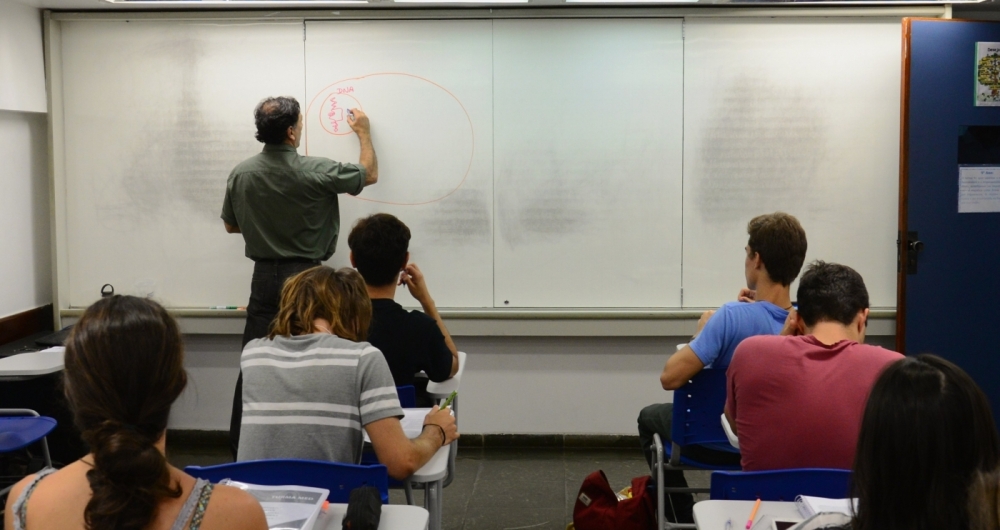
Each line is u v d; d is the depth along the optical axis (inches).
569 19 149.0
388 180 153.3
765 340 73.2
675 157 151.0
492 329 153.8
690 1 145.2
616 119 150.6
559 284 154.1
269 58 151.3
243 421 70.4
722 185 151.4
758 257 94.2
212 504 40.2
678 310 153.7
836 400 69.3
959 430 38.4
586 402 157.8
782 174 150.9
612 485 139.4
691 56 149.1
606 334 153.1
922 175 145.9
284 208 133.0
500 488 139.1
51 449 136.5
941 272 147.8
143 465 37.1
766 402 71.2
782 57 148.7
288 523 54.8
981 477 38.3
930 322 148.4
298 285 76.5
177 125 153.2
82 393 38.6
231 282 156.2
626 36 149.1
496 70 150.4
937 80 143.9
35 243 154.9
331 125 152.3
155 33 151.5
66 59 152.4
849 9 147.0
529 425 158.4
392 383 70.5
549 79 150.3
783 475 62.3
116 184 154.8
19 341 146.9
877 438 39.9
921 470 38.7
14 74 142.6
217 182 154.1
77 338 39.0
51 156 152.9
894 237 151.5
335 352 70.9
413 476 71.7
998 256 147.7
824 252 152.3
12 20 142.0
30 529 39.3
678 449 98.1
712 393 93.9
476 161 152.3
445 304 155.2
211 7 149.6
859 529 41.2
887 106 149.5
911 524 39.3
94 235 155.9
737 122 150.1
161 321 40.4
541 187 152.3
